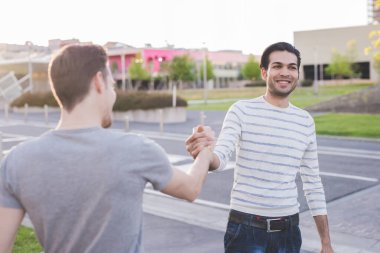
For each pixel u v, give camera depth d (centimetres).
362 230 637
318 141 1530
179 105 2336
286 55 274
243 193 277
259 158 274
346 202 794
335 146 1421
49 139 157
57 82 157
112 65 7125
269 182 273
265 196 272
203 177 178
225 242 286
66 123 159
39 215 153
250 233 273
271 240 273
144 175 154
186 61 6538
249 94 5409
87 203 150
